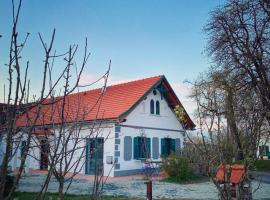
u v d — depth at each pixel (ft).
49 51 9.14
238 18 88.74
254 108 14.15
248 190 19.48
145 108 83.71
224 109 14.67
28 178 64.03
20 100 8.49
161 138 87.35
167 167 65.77
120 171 73.36
